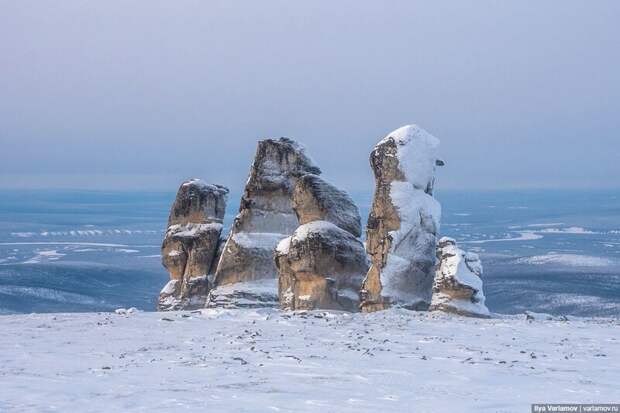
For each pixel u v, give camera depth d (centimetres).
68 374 2117
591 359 2294
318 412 1683
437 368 2166
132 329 3003
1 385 1970
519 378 2031
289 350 2477
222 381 2008
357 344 2583
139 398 1819
